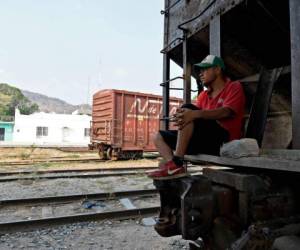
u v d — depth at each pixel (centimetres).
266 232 206
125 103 1717
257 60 388
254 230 204
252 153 244
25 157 1889
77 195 687
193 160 309
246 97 387
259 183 230
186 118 259
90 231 494
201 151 283
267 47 369
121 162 1617
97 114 1862
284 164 198
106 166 1387
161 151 285
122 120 1694
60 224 518
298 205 244
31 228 498
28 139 3653
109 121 1689
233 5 332
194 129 270
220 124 287
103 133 1769
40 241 449
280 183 244
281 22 330
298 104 240
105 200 703
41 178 977
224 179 249
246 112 390
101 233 485
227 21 360
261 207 227
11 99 8256
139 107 1769
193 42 443
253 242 202
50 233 482
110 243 443
